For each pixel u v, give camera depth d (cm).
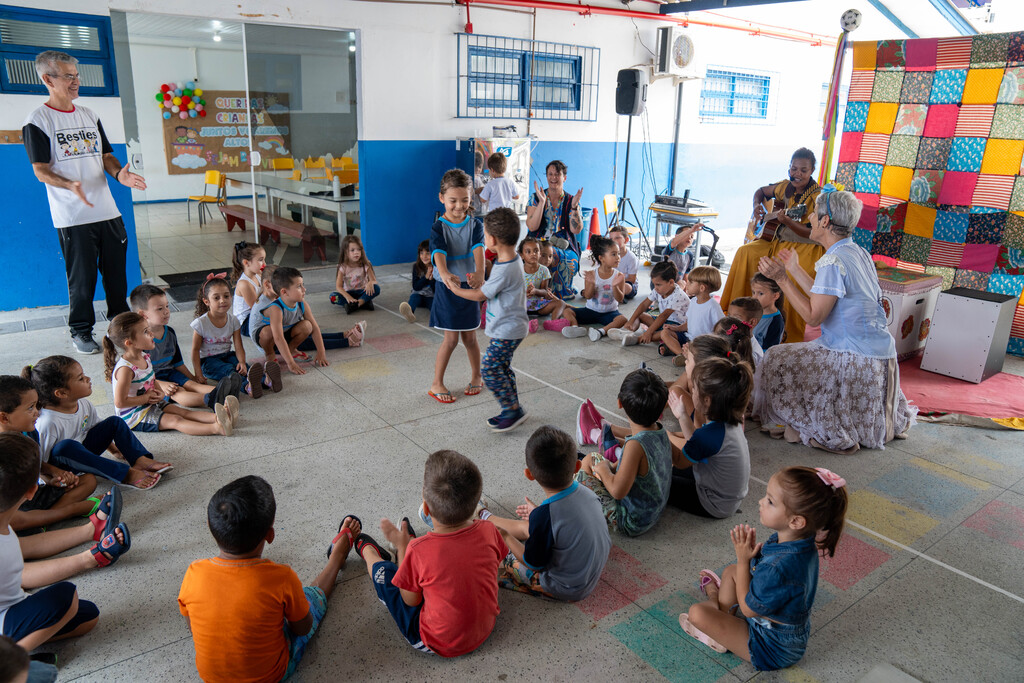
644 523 259
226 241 877
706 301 427
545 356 477
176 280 655
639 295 655
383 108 695
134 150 574
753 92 1070
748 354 359
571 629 215
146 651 202
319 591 220
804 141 1184
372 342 495
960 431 374
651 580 240
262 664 181
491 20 740
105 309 551
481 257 368
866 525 279
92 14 523
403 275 702
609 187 929
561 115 845
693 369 281
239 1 586
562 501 216
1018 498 303
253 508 176
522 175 766
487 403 390
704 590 229
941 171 504
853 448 345
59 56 421
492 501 285
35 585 228
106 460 278
